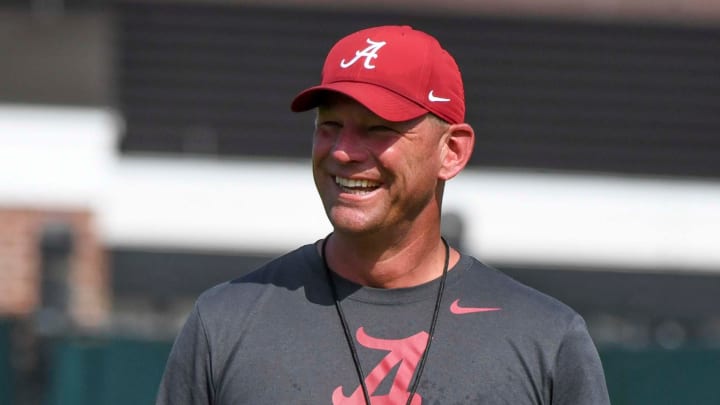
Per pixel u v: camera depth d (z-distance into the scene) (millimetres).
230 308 10688
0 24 36656
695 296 39156
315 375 10289
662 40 38594
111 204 37312
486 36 37969
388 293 10609
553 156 38781
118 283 37469
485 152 38625
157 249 37531
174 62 37469
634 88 38781
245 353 10430
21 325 31562
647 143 38969
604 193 38750
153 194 37469
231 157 37906
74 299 37000
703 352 30797
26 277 36844
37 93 37031
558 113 38656
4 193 36812
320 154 10562
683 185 39125
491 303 10602
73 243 37094
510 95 38469
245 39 37562
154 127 37656
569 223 38656
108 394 30781
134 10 36875
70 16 36750
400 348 10383
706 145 39156
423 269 10750
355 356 10344
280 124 38000
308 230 37906
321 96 10539
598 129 38844
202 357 10570
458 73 10898
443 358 10312
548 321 10500
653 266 38938
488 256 38375
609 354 30859
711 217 39062
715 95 39031
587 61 38469
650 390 30750
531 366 10312
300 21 37594
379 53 10461
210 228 37688
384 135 10359
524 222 38500
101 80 37188
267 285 10820
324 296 10680
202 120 37781
